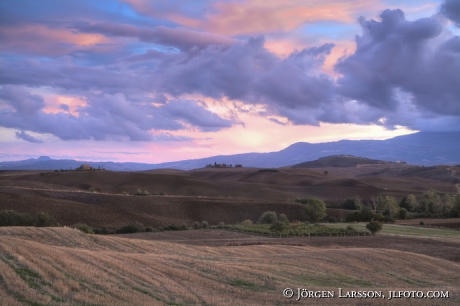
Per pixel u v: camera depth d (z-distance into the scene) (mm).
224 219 101875
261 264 32188
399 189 194625
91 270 21641
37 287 17469
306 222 94000
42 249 23922
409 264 38625
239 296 21719
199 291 21688
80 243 35531
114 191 160000
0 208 78312
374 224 75375
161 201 108500
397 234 75375
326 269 33031
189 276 24516
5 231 35406
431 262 40844
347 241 64938
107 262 24453
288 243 61000
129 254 29203
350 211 119188
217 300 19844
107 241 37906
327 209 119000
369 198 162250
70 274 20188
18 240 25891
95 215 85250
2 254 21094
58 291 17500
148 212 98438
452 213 118812
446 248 57844
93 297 17406
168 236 69125
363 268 35250
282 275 28359
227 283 24406
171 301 19047
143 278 22344
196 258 34312
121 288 19828
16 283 17188
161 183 173625
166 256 30328
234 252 42156
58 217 79750
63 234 36938
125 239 40438
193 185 173250
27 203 84000
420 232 78875
